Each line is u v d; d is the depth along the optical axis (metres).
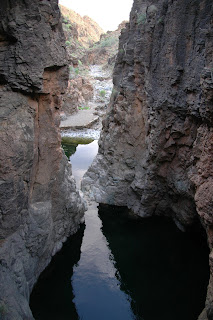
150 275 11.80
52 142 10.61
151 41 13.52
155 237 13.87
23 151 8.75
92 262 12.39
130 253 12.92
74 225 13.65
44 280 11.13
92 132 31.14
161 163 13.88
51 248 11.67
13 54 8.71
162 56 12.82
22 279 8.98
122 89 15.71
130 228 14.49
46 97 9.90
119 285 11.30
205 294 10.92
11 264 8.59
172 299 10.73
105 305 10.43
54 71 9.99
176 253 12.88
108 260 12.49
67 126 31.00
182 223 13.80
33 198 10.23
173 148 13.29
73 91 35.59
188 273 11.87
